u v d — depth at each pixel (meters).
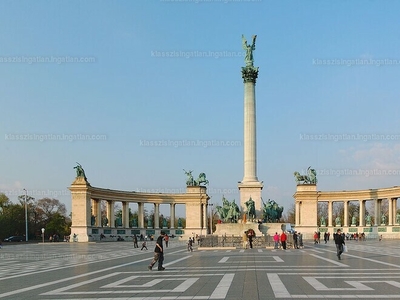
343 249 46.28
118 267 40.09
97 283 28.33
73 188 117.69
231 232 86.88
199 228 144.00
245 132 99.00
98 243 107.00
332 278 29.33
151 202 141.88
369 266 38.22
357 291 23.61
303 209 144.75
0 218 154.75
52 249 79.00
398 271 33.88
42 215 184.62
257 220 90.75
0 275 34.53
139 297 22.41
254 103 99.69
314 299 21.20
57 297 23.05
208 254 57.06
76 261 48.56
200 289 24.84
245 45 101.81
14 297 23.30
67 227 166.62
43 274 34.84
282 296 22.11
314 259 46.62
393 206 132.38
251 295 22.53
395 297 21.67
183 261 45.50
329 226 145.88
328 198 146.88
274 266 38.44
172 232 143.88
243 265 39.75
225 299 21.45
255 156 98.44
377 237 133.62
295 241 71.25
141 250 71.94
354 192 142.12
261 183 96.69
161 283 27.72
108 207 132.12
